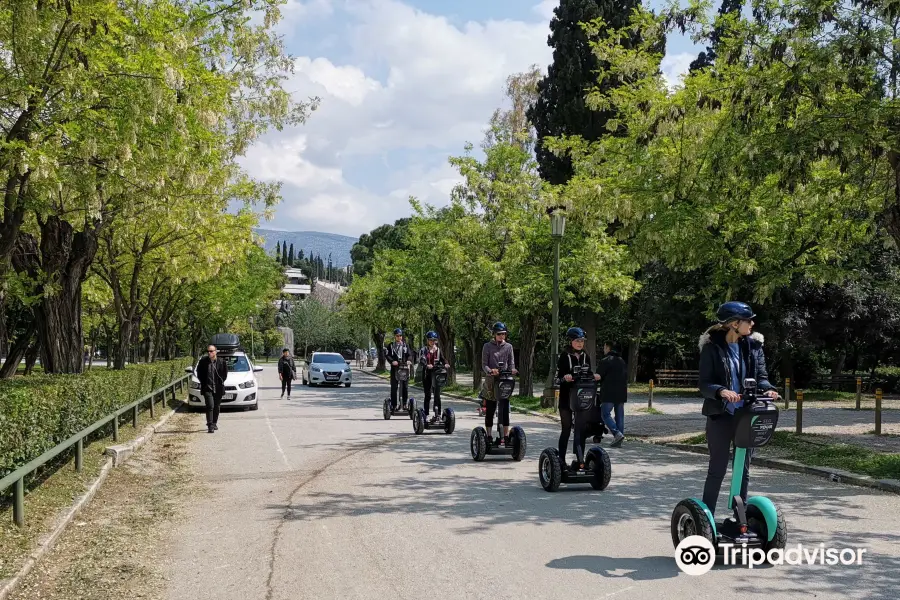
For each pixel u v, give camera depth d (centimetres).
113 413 1269
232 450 1367
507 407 1197
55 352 1490
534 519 784
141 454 1277
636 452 1392
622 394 1474
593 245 2453
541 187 2673
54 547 683
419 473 1092
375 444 1443
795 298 2973
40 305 1491
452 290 2936
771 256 1565
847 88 1223
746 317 579
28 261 1499
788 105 1172
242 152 1747
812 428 1791
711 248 1498
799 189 1322
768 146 1190
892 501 896
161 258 2278
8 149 990
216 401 1680
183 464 1202
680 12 1414
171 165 1305
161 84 1094
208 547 692
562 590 548
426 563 622
